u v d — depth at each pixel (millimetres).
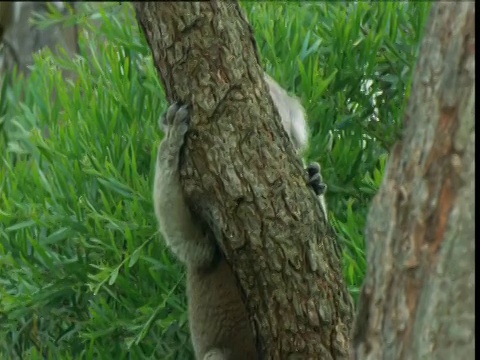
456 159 5305
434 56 5434
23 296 11461
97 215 11109
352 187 12039
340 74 12766
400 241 5492
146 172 12164
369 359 5594
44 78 13984
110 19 14844
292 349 7062
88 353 10898
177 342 11422
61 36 21797
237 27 6914
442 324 5281
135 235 11203
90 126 12312
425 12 12969
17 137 13477
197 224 8000
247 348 8844
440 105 5375
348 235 10742
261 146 6891
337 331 7094
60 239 11750
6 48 21797
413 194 5453
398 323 5469
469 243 5246
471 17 5320
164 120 7520
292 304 7008
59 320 12047
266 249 6938
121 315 11398
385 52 13031
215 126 6871
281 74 12195
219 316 8812
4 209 12453
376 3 13852
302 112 9477
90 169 11414
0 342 12102
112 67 12781
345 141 12383
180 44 6840
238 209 6910
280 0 14453
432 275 5340
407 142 5547
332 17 13711
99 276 10492
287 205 6934
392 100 12781
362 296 5723
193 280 8898
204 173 6980
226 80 6840
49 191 11930
